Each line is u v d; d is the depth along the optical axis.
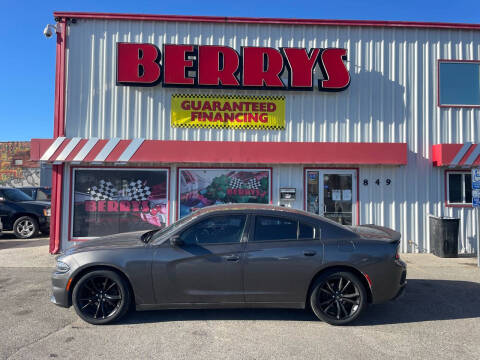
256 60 9.59
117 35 9.72
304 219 4.91
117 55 9.39
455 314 5.12
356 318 4.64
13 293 5.97
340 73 9.62
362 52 9.97
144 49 9.48
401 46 10.02
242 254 4.65
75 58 9.60
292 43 9.92
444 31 10.09
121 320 4.77
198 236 4.79
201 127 9.70
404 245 9.66
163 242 4.75
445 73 10.06
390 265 4.71
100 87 9.61
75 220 9.46
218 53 9.57
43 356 3.74
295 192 9.65
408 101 9.95
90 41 9.66
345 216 9.73
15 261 8.45
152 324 4.64
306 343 4.11
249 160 9.27
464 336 4.35
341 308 4.69
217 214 4.89
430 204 9.76
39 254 9.20
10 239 11.96
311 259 4.65
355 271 4.76
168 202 9.60
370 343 4.13
